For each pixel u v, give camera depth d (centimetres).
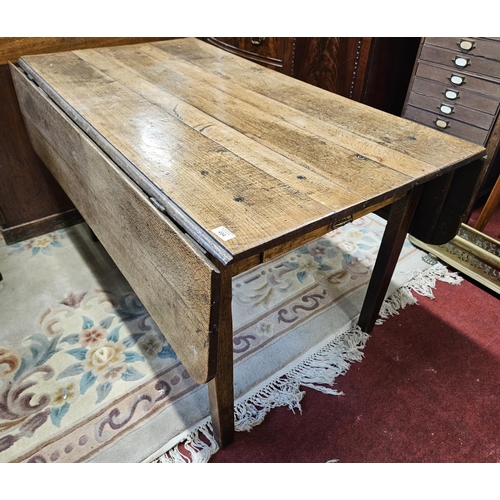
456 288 149
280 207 72
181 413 106
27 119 135
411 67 180
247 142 93
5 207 154
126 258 92
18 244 162
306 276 151
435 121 156
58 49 141
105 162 86
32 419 103
